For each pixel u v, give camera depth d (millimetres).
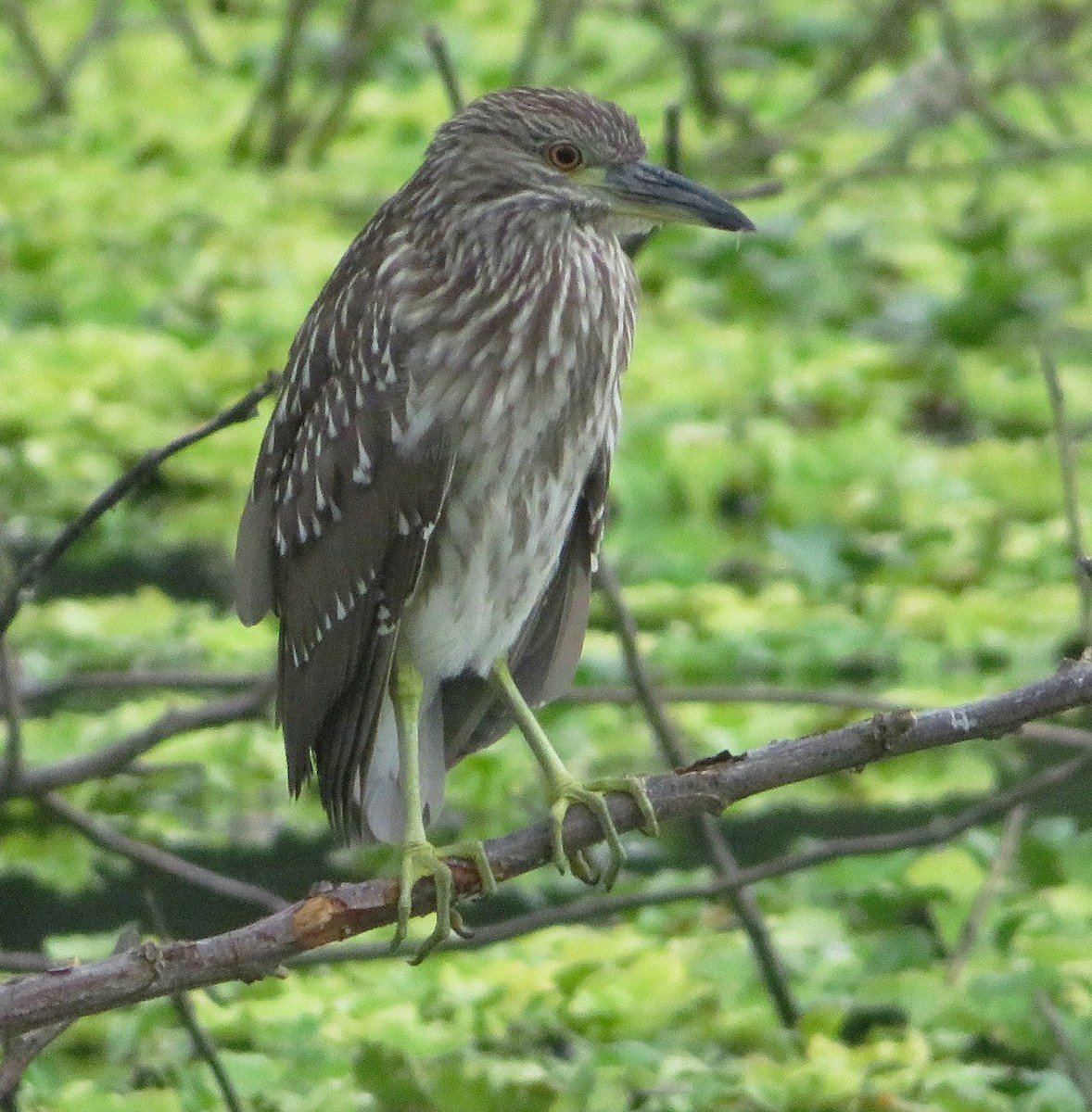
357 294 8242
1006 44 25703
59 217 22375
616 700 10781
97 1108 9109
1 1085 6840
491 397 8039
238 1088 9281
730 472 16766
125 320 19953
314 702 8352
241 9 29719
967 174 23000
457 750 8477
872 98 21781
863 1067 9414
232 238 21844
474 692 8438
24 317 19969
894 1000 10016
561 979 10039
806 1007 9938
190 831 12016
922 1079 9266
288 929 6859
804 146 23984
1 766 10336
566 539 8430
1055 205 23516
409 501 8094
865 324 20375
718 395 18312
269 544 8625
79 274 20719
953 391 18609
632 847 11891
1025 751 12922
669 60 25391
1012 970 10109
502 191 8109
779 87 25797
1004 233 21781
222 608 14727
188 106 26438
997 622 14227
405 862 7391
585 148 8156
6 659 9766
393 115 25547
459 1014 9984
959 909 10711
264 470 8586
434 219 8156
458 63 26609
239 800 12297
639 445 17031
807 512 16188
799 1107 9062
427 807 8406
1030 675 13523
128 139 25156
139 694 13367
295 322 19625
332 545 8242
